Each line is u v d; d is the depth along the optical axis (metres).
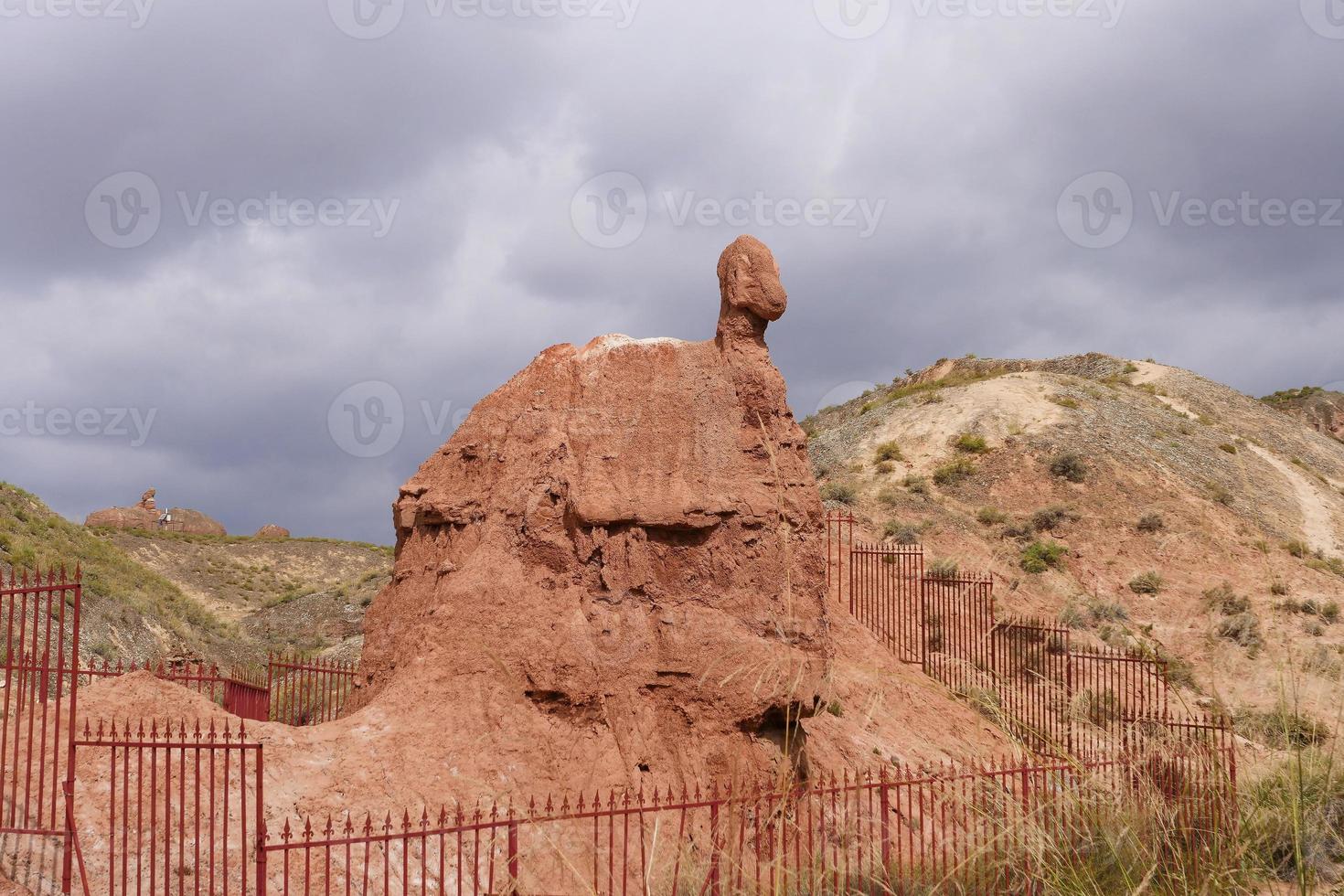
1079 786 8.43
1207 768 8.94
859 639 20.16
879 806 11.18
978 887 7.84
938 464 45.59
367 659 13.06
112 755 8.15
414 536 13.43
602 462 12.12
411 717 10.62
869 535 35.72
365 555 75.12
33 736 9.41
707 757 10.87
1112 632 27.09
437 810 9.72
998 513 40.09
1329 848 7.93
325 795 9.53
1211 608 9.22
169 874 8.18
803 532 11.97
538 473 12.21
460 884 7.41
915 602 23.31
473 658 11.08
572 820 8.78
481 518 12.55
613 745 10.91
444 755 10.27
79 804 9.05
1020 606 29.06
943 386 63.94
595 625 11.41
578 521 11.79
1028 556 35.28
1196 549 36.28
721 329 12.74
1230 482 45.75
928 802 11.51
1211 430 56.53
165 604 39.84
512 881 7.64
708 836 9.66
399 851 9.13
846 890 8.01
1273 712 8.31
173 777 9.28
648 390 12.57
